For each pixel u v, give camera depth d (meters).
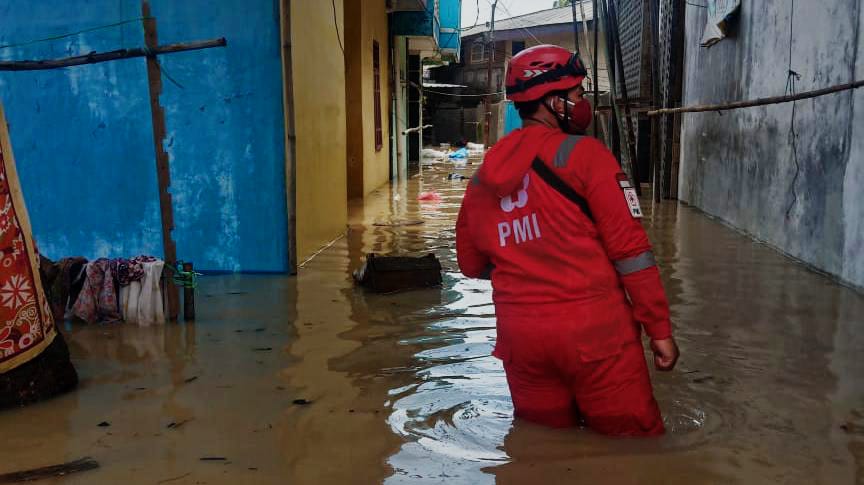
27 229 3.82
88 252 7.01
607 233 2.76
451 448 3.11
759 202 8.52
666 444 3.09
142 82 6.74
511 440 3.13
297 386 3.92
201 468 2.97
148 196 6.88
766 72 8.27
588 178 2.75
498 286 2.99
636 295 2.81
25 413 3.58
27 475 2.91
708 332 4.89
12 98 6.89
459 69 33.38
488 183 2.86
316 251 7.80
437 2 18.33
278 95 6.64
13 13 6.73
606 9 13.65
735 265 7.12
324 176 8.09
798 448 3.10
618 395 2.96
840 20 6.29
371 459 3.03
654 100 12.70
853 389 3.82
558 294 2.82
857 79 5.96
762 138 8.41
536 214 2.82
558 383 3.09
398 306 5.62
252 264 6.86
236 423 3.43
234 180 6.78
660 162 13.28
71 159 6.91
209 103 6.71
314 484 2.82
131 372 4.18
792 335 4.81
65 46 6.77
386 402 3.68
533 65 2.89
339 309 5.55
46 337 3.81
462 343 4.67
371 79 14.03
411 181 16.77
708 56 10.91
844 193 6.25
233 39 6.60
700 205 11.43
